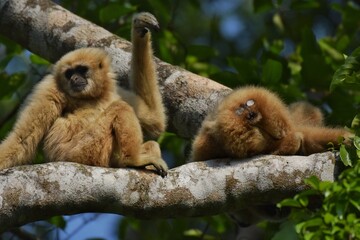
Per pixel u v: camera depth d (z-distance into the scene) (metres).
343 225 11.39
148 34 15.20
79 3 20.84
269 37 23.94
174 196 12.43
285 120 13.55
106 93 15.48
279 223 16.56
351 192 11.55
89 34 17.06
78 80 15.05
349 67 13.23
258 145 13.28
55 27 17.33
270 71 17.95
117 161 14.12
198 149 14.03
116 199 12.25
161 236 20.19
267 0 21.27
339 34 21.11
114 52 16.69
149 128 15.50
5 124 18.77
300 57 19.94
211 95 15.61
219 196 12.60
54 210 11.96
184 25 27.44
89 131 14.21
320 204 13.02
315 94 19.41
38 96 14.75
